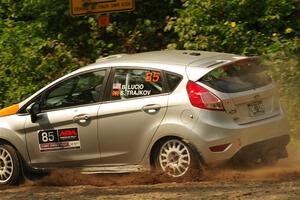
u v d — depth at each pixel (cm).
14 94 3400
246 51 3125
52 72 3456
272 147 2198
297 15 3338
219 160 2086
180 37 3306
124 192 2031
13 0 3825
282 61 2856
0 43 3522
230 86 2141
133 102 2217
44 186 2370
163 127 2144
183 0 3462
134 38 3641
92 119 2289
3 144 2467
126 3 3192
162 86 2183
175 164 2133
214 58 2241
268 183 2025
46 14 3684
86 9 3253
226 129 2083
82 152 2325
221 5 3262
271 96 2242
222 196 1852
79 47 3719
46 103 2411
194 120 2095
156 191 1995
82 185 2316
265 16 3247
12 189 2364
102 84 2305
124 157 2242
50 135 2380
